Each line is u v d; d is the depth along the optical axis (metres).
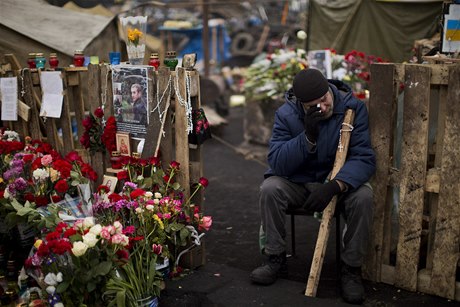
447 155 2.82
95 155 3.46
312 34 8.22
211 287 3.05
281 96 6.90
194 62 3.10
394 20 7.35
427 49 4.54
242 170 6.25
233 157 6.95
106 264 2.36
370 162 2.96
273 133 3.18
